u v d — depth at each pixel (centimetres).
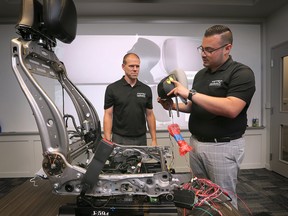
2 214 81
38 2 79
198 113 121
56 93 281
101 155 69
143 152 109
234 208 83
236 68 110
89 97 291
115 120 180
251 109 314
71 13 86
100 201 77
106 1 253
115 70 291
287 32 268
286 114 275
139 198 79
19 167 288
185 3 260
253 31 308
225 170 115
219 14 293
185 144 93
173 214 73
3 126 288
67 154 72
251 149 313
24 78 72
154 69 295
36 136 285
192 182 92
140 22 291
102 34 289
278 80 288
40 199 94
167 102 117
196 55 298
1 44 282
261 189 242
